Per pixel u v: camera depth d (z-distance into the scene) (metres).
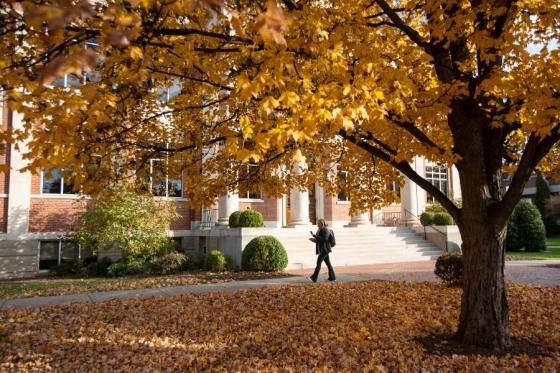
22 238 13.87
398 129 5.23
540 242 21.05
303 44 3.44
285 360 4.98
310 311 7.37
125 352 5.38
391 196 7.36
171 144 6.56
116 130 5.34
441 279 10.38
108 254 15.20
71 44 2.90
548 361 4.73
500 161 5.66
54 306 8.19
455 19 4.16
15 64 3.05
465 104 5.29
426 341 5.53
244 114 5.73
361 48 3.73
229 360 5.04
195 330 6.35
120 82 4.25
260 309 7.63
